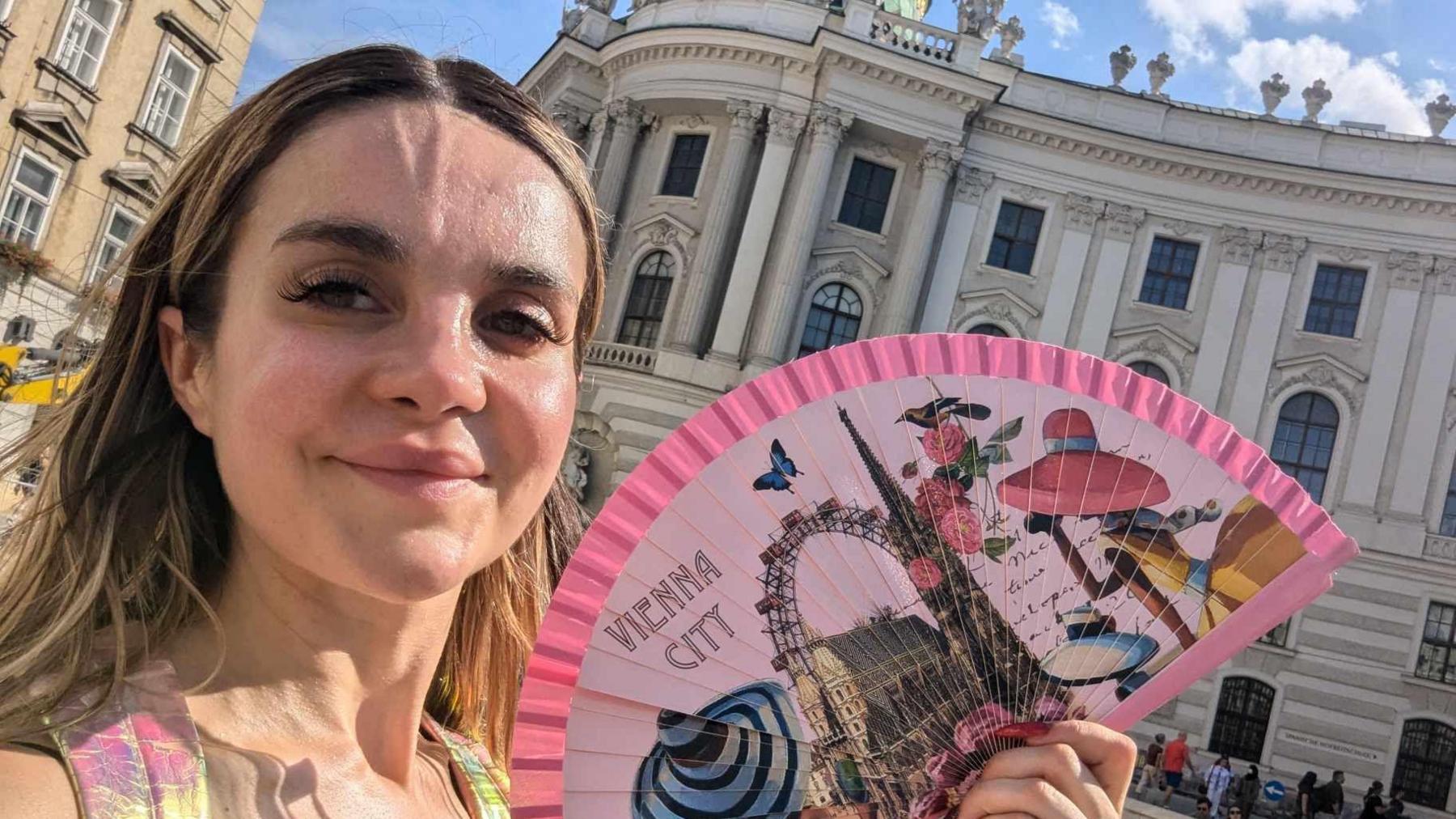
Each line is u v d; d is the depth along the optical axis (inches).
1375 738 322.7
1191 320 357.7
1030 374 20.7
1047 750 19.1
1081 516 20.2
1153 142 361.1
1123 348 357.4
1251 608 20.3
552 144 17.5
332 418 14.0
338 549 14.0
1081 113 374.9
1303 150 366.0
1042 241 365.1
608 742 17.6
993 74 375.9
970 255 363.3
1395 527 333.4
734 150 361.4
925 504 19.8
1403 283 348.8
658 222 368.5
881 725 19.0
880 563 19.3
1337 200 356.8
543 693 17.5
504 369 15.6
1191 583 20.2
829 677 18.9
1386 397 342.3
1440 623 327.9
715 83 364.2
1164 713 332.5
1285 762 323.9
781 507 19.1
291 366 13.9
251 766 14.5
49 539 16.3
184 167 16.9
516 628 23.4
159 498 17.2
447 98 16.2
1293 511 20.5
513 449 15.6
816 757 18.7
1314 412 348.8
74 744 13.0
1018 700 19.8
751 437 19.1
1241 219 361.4
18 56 267.7
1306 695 328.2
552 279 16.2
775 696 18.6
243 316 14.6
